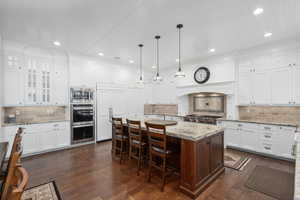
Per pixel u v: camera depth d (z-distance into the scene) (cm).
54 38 330
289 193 217
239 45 370
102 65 498
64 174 274
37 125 372
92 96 476
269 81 364
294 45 328
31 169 294
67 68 436
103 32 300
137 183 246
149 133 251
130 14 237
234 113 423
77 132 443
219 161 269
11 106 351
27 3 209
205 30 291
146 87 640
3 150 179
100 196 213
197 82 493
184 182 221
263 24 268
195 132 237
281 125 332
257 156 358
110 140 512
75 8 221
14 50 353
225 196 212
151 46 377
